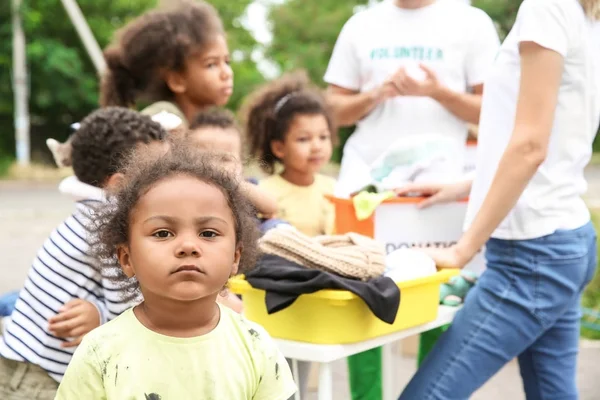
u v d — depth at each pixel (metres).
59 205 17.97
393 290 3.03
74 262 3.03
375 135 4.54
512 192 3.14
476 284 3.42
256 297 3.19
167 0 4.36
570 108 3.23
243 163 3.64
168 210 2.16
